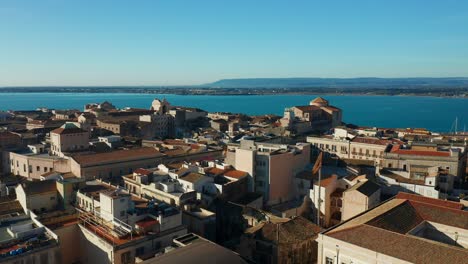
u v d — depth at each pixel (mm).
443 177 120750
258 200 121500
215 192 118125
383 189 122062
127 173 144250
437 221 81250
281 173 130000
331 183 118688
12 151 169625
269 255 89938
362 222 77500
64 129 163125
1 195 113188
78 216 93250
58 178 113125
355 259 69125
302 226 96312
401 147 152500
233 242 98812
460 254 62469
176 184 117250
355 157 180250
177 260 64438
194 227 101188
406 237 69000
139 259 76375
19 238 81875
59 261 81062
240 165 131375
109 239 81688
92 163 134250
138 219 88750
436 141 178125
